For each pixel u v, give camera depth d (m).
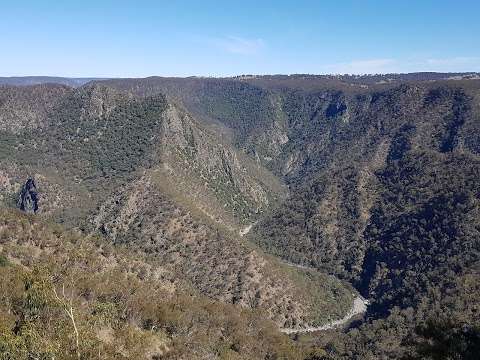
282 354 79.50
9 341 37.53
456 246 138.88
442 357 27.81
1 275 58.94
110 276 81.12
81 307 56.12
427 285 126.12
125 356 48.16
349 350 97.56
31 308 47.28
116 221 157.88
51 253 81.50
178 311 73.69
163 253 139.75
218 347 69.88
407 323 103.75
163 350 59.75
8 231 81.81
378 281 156.62
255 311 111.62
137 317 66.00
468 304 98.38
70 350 40.94
